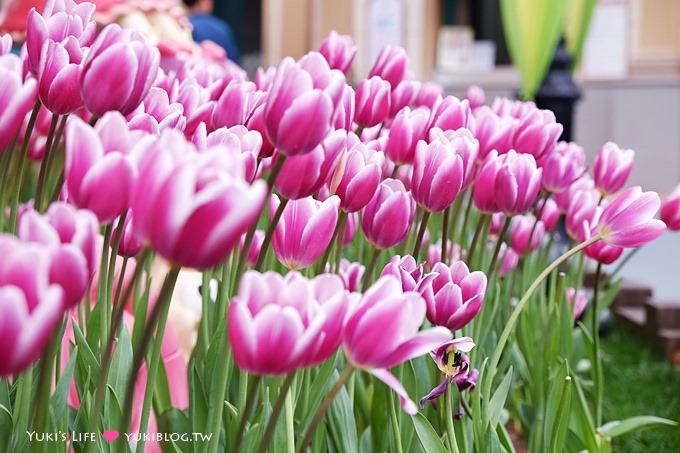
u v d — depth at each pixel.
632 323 5.46
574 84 5.51
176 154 0.81
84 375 1.17
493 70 12.62
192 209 0.77
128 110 0.99
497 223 2.06
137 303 1.25
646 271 7.98
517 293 2.28
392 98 1.64
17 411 1.03
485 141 1.49
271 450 1.13
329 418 1.29
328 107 0.93
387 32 13.19
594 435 1.74
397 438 1.25
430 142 1.26
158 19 2.49
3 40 1.10
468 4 13.20
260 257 1.05
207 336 1.30
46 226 0.79
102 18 2.36
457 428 1.38
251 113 1.21
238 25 14.45
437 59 13.16
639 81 12.48
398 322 0.87
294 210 1.06
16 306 0.69
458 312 1.16
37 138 1.58
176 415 1.23
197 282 1.67
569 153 1.73
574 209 1.79
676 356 4.85
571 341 2.04
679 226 1.54
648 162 12.62
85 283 0.79
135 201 0.80
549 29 3.58
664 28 12.42
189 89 1.22
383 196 1.17
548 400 1.53
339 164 1.15
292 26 13.78
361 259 1.86
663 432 3.13
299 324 0.84
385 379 0.88
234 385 1.30
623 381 4.05
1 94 0.89
